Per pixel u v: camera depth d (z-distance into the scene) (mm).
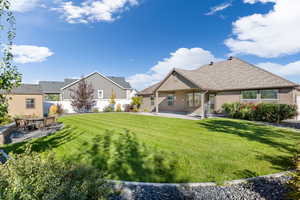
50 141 7543
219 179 3844
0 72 3410
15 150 6402
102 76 29688
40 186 2197
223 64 21438
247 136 8172
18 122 11062
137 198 3180
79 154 5688
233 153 5680
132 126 11367
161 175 4109
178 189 3479
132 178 3971
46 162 2771
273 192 3301
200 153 5684
